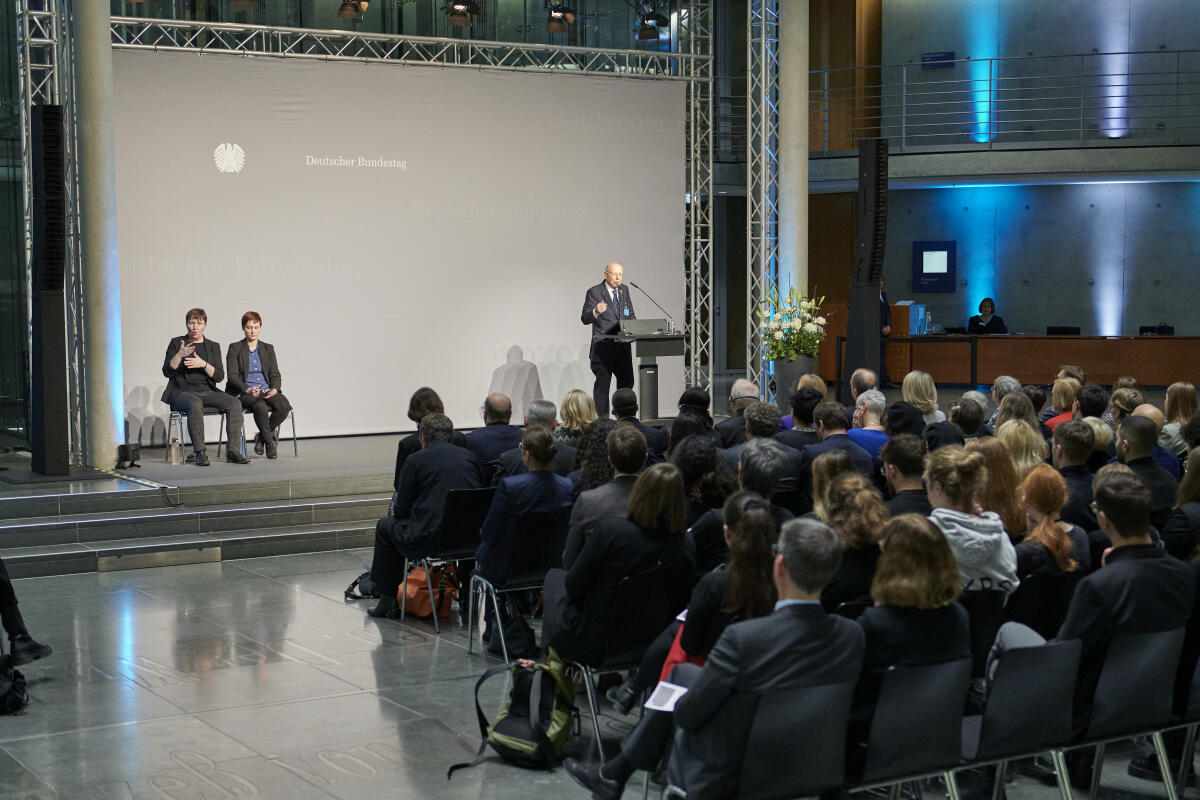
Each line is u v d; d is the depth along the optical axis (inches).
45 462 386.3
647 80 546.9
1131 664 153.5
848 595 162.4
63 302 385.4
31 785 178.7
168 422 442.0
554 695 190.2
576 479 239.6
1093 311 756.6
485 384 521.7
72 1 411.8
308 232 484.7
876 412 273.4
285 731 203.2
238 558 348.5
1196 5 721.0
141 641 260.2
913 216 785.6
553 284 533.0
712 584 153.9
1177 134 727.1
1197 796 173.9
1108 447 249.9
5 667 213.6
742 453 183.8
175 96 458.9
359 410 499.2
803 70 535.2
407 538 261.1
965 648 139.6
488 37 568.1
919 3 764.0
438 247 508.4
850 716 139.2
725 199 831.7
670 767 142.2
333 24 534.6
